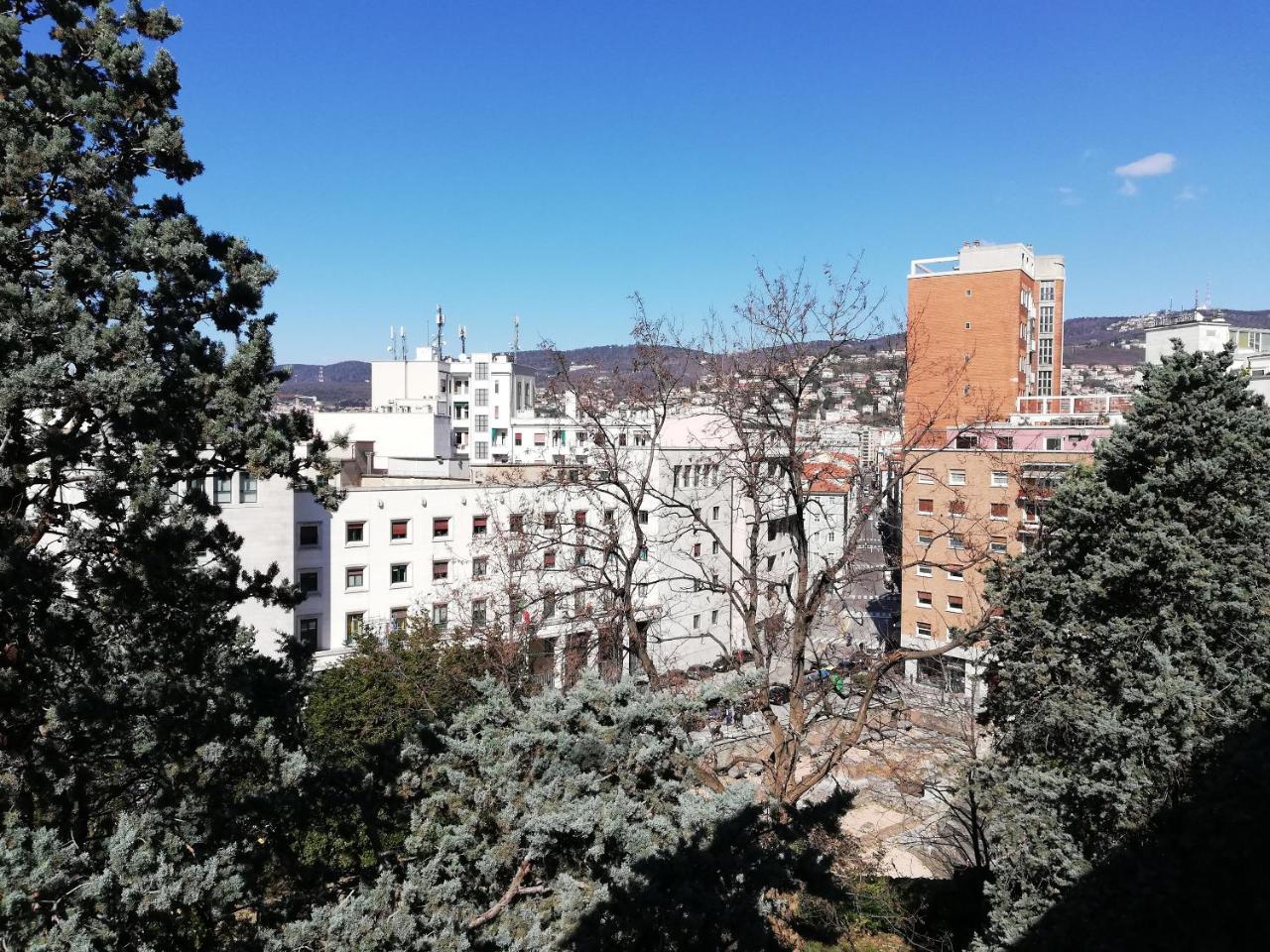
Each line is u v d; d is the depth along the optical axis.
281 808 8.42
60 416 12.05
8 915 5.27
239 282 11.80
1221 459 13.63
